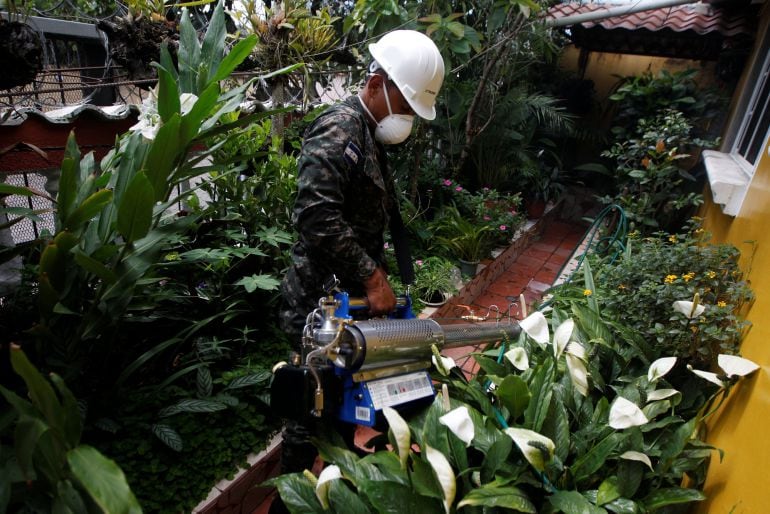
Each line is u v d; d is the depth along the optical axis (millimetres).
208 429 1704
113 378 1705
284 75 2682
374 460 1226
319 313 1285
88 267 1282
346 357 1129
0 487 949
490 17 3566
